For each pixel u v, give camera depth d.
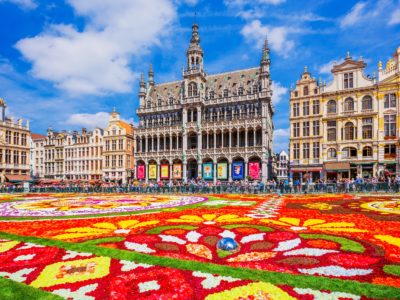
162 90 74.06
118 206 22.44
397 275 7.20
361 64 50.66
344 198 26.50
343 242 10.23
